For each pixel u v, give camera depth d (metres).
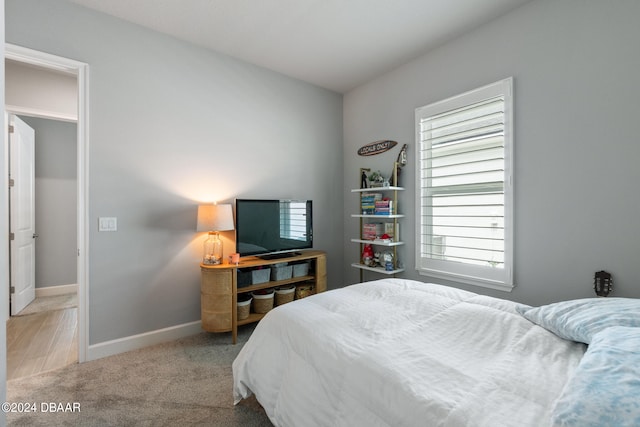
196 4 2.32
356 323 1.45
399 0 2.26
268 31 2.67
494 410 0.85
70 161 4.36
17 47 2.10
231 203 3.09
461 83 2.70
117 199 2.49
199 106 2.90
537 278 2.24
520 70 2.32
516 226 2.35
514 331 1.31
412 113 3.13
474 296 1.75
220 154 3.03
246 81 3.19
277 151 3.42
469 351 1.20
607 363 0.80
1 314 0.75
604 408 0.67
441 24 2.55
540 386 0.93
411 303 1.68
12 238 3.36
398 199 3.29
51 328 3.02
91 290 2.38
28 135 3.75
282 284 3.08
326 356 1.24
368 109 3.65
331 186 3.90
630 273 1.84
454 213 2.77
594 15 1.96
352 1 2.28
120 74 2.50
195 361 2.34
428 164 2.99
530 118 2.26
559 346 1.18
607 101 1.92
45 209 4.17
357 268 3.84
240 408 1.79
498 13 2.40
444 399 0.91
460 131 2.71
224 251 3.04
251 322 3.03
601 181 1.95
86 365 2.28
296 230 3.35
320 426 1.16
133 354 2.46
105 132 2.44
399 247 3.28
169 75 2.73
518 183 2.34
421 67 3.05
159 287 2.69
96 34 2.39
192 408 1.79
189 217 2.85
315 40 2.80
